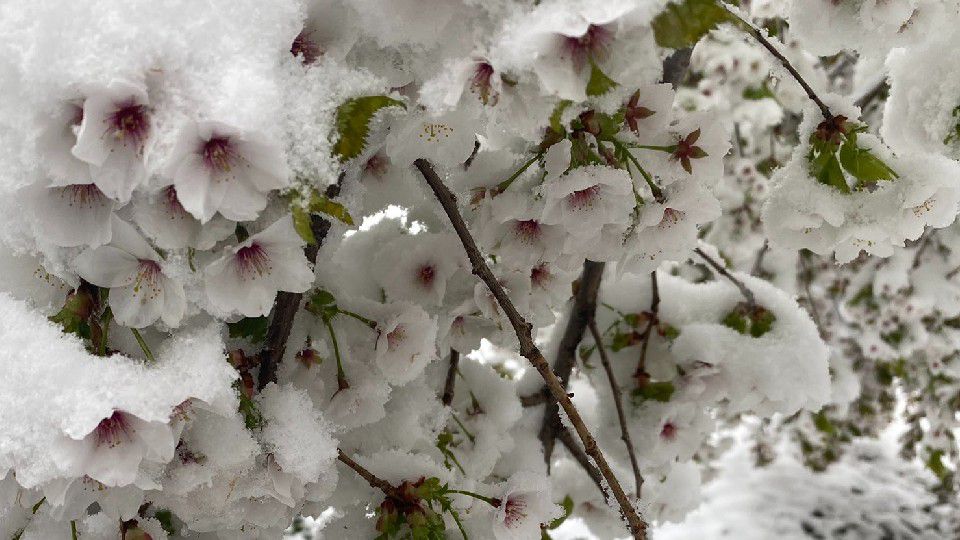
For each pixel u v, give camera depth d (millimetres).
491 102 1022
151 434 1018
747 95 2125
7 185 1005
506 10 1020
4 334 1020
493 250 1133
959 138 1133
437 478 1134
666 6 1000
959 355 2623
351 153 1015
